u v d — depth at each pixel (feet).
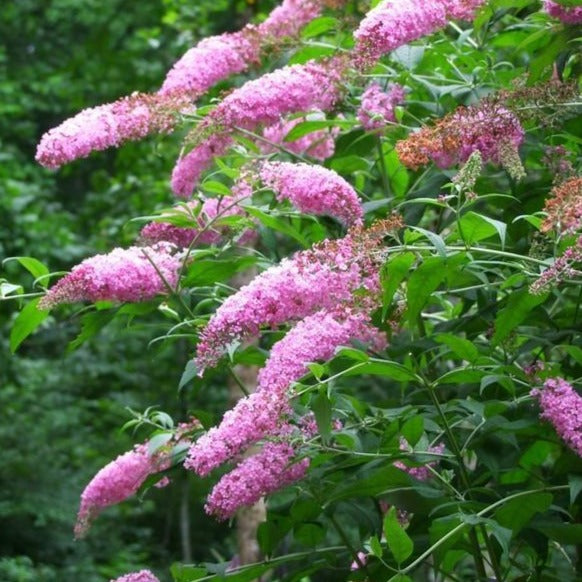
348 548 12.37
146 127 13.12
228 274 12.63
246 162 13.89
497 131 10.98
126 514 50.06
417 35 12.18
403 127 13.16
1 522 46.52
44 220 44.16
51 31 53.67
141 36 39.58
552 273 9.87
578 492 11.00
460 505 11.14
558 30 11.98
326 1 14.62
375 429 12.06
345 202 11.43
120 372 50.80
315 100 12.80
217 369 12.45
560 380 10.76
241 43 14.11
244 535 24.88
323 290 10.31
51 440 48.65
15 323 12.80
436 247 10.25
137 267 11.98
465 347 11.06
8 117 51.93
